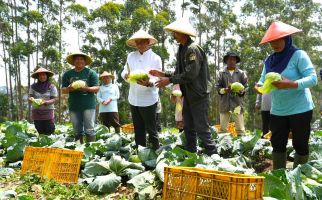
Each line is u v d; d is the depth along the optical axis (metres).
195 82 3.45
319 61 26.12
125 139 4.66
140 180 2.89
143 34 3.88
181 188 2.25
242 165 3.36
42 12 23.64
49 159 3.40
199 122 3.50
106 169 3.27
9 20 24.34
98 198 2.86
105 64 21.08
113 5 21.88
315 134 5.86
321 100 29.70
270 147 4.19
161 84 3.48
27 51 22.84
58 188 3.04
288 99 2.94
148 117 3.94
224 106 5.33
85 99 4.51
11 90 25.00
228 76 5.36
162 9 23.22
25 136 4.76
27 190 3.04
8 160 4.13
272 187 2.42
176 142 4.27
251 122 25.70
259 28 24.33
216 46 23.58
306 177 2.74
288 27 2.89
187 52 3.37
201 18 23.28
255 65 23.44
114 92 6.42
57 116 25.12
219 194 2.10
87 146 4.11
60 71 22.98
